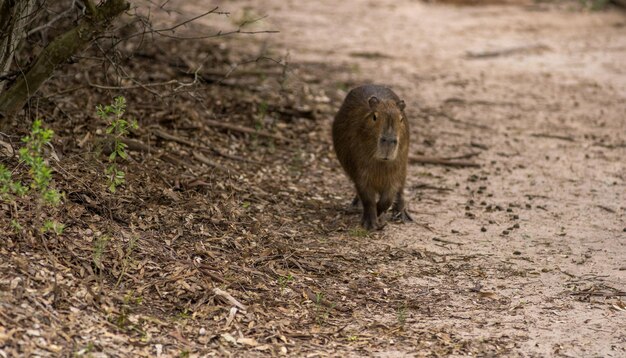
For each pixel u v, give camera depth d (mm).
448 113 19172
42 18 14148
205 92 17203
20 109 11312
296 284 10227
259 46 23297
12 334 7797
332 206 13273
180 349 8367
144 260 9883
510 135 17797
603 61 24656
